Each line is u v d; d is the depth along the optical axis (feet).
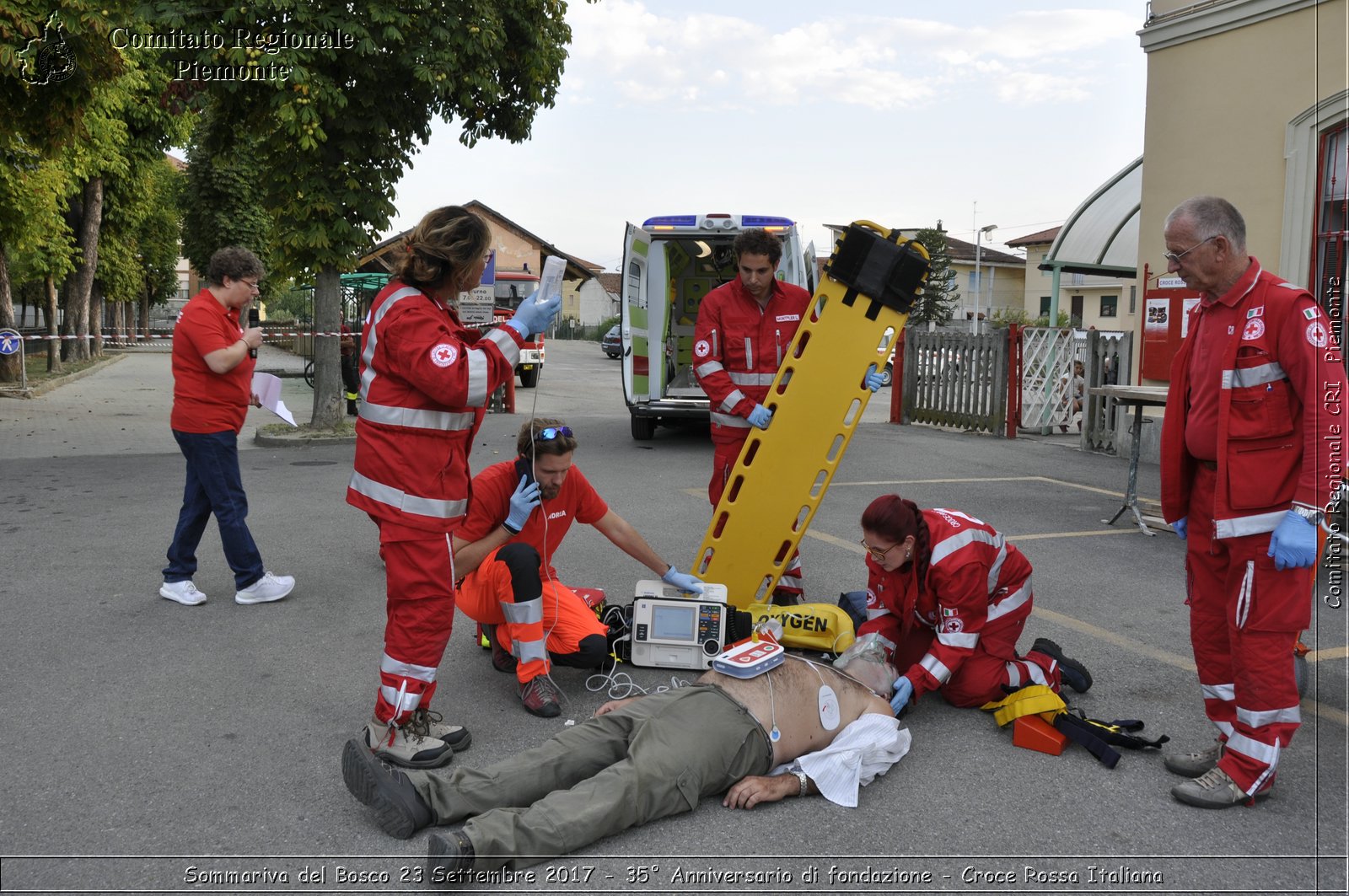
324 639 15.01
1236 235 9.86
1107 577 19.17
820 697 10.40
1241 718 9.98
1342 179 27.76
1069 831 9.46
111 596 17.11
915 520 11.57
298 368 91.09
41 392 58.54
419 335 9.71
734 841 9.18
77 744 11.14
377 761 9.19
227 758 10.87
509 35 39.88
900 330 13.97
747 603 14.69
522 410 55.31
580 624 13.19
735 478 14.71
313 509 25.02
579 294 278.05
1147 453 35.17
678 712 9.73
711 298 16.26
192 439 16.02
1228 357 9.87
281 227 38.09
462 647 14.83
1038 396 44.42
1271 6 29.09
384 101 36.86
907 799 10.09
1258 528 9.69
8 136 35.40
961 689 12.24
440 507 10.29
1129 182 53.11
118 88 57.52
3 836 9.09
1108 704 12.77
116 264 97.76
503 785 9.24
